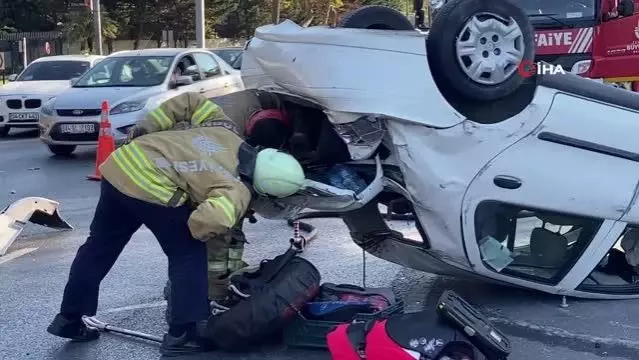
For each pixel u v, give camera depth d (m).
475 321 3.88
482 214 4.84
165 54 13.62
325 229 7.79
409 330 3.87
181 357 4.61
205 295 4.55
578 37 11.30
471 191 4.77
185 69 13.49
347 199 4.68
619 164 4.94
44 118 13.10
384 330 3.91
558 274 5.16
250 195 4.45
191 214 4.20
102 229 4.68
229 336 4.46
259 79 5.01
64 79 16.72
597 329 4.88
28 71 17.02
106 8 44.16
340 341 4.05
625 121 4.93
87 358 4.66
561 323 4.98
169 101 4.71
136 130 4.71
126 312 5.44
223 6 46.94
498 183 4.79
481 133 4.71
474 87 4.58
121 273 6.38
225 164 4.37
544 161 4.82
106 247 4.74
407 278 6.04
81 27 41.00
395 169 4.79
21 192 10.21
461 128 4.67
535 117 4.76
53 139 12.99
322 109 4.73
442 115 4.64
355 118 4.57
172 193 4.30
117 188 4.38
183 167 4.32
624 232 5.10
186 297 4.50
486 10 4.56
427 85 4.61
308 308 4.62
